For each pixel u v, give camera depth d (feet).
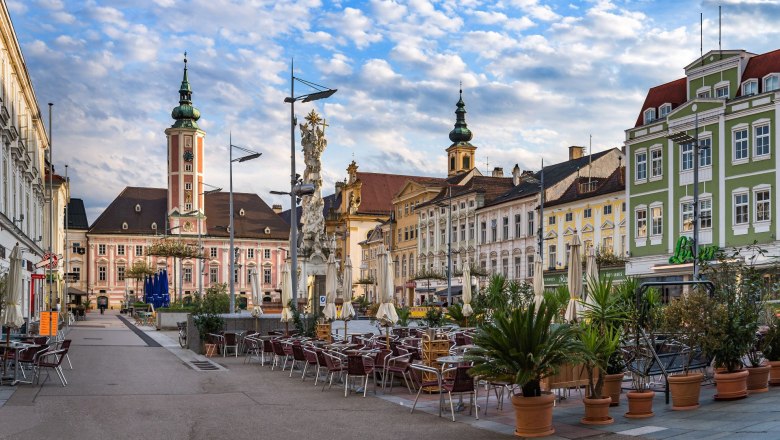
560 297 74.13
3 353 63.36
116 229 437.58
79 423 43.16
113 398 53.16
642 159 181.88
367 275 380.37
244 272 453.17
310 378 66.59
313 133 184.03
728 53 162.09
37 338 73.46
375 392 56.65
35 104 181.27
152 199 458.09
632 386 50.14
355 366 54.90
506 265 251.19
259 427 42.63
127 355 90.63
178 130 431.84
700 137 165.17
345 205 423.23
